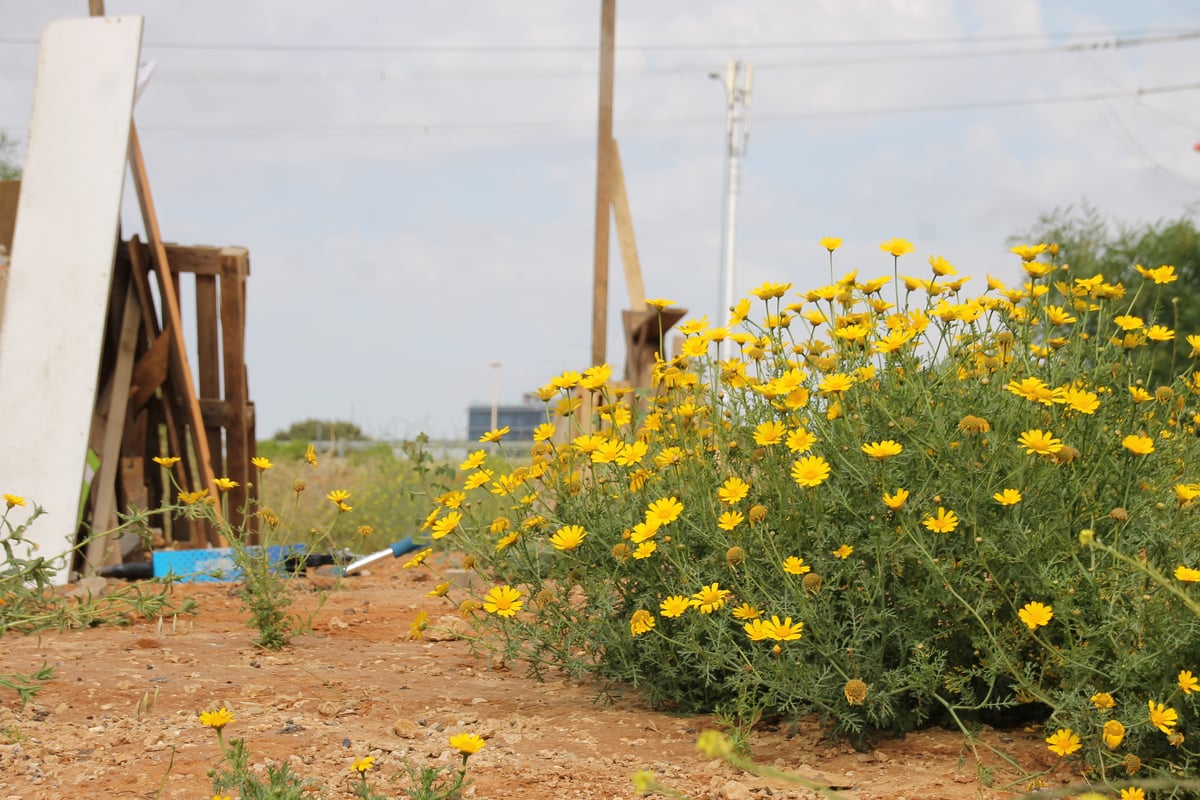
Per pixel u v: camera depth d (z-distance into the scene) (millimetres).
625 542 3662
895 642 3357
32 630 4609
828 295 4023
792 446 3359
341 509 4785
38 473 6113
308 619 4824
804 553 3453
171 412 7527
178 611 5027
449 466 7094
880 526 3268
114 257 6547
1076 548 3152
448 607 5465
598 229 8633
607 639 3691
